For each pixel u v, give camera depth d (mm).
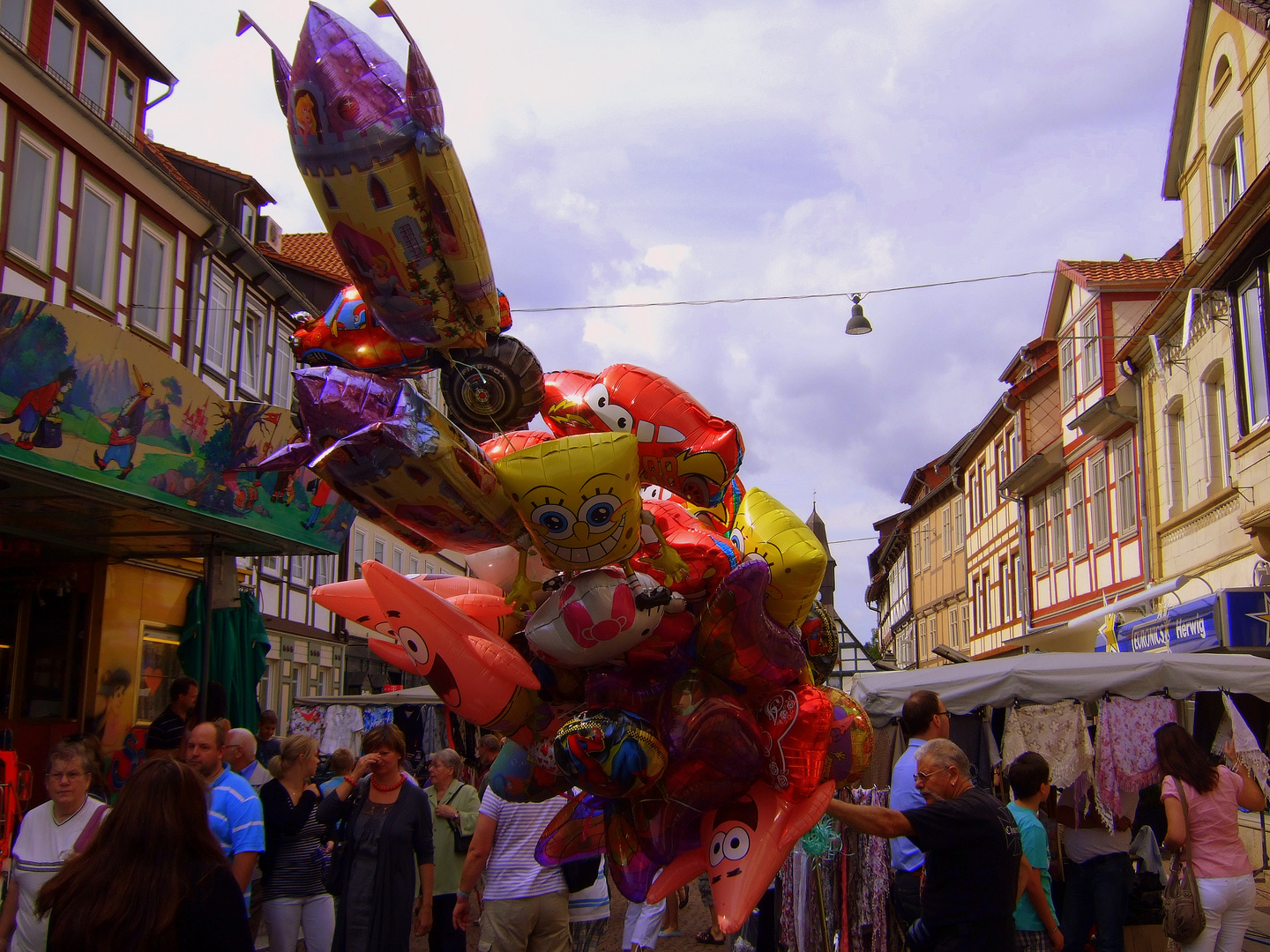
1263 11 13539
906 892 5836
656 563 3186
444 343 3061
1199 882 5852
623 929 9328
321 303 21609
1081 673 7777
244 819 4945
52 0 13391
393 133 2680
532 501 2887
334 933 5602
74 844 4441
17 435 6590
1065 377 24422
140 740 12406
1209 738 10391
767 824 3180
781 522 3451
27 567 11656
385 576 3158
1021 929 5477
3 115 12156
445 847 6703
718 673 3275
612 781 3064
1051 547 25781
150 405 7469
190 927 2701
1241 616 12648
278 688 20531
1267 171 12250
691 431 3436
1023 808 5555
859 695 8461
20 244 12469
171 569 13516
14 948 4402
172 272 15836
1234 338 14227
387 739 5676
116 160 14219
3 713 11664
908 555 49469
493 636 3199
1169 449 17859
